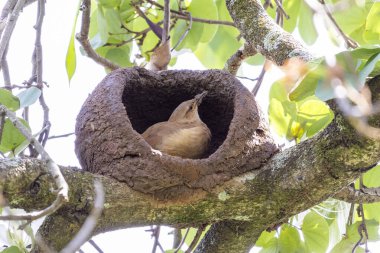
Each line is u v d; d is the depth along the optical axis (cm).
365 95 700
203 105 1091
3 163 753
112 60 1180
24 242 798
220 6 1242
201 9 1162
